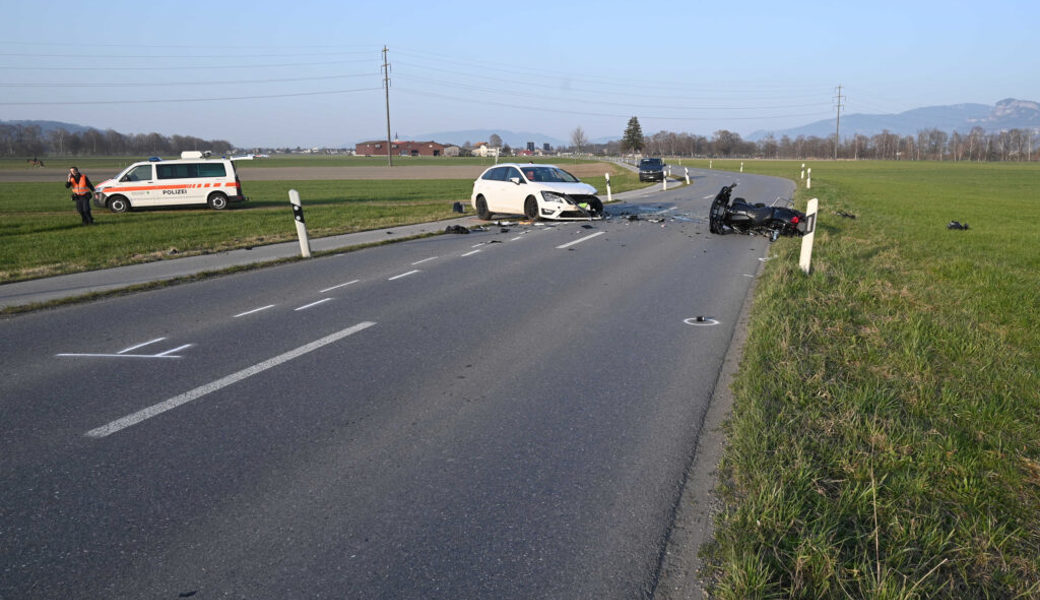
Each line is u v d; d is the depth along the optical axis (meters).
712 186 37.28
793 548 2.79
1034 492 3.42
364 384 5.06
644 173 43.81
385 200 30.31
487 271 10.22
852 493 3.21
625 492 3.39
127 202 23.91
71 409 4.55
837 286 8.64
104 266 10.97
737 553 2.75
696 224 17.41
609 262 11.10
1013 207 25.72
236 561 2.81
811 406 4.34
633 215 19.17
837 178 51.06
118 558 2.83
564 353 5.87
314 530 3.05
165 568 2.76
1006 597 2.60
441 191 37.97
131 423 4.30
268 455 3.83
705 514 3.18
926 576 2.53
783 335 6.01
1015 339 6.57
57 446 3.96
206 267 10.66
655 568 2.76
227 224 18.52
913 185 43.47
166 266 10.88
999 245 13.85
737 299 8.23
